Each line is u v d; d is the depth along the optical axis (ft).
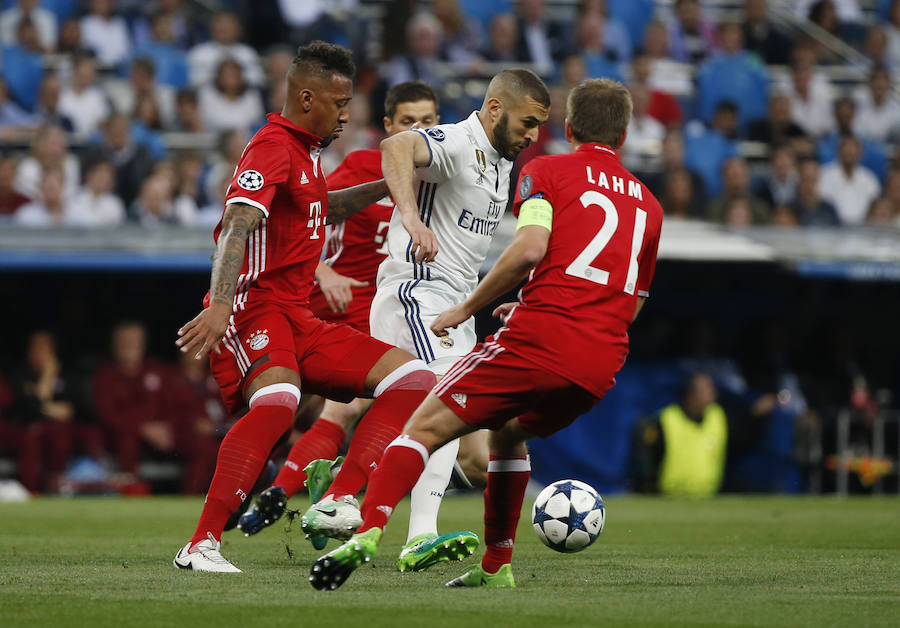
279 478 77.87
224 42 203.92
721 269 177.88
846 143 203.82
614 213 56.03
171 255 156.04
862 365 189.98
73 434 153.89
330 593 53.11
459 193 71.67
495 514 57.88
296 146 63.16
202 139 191.72
